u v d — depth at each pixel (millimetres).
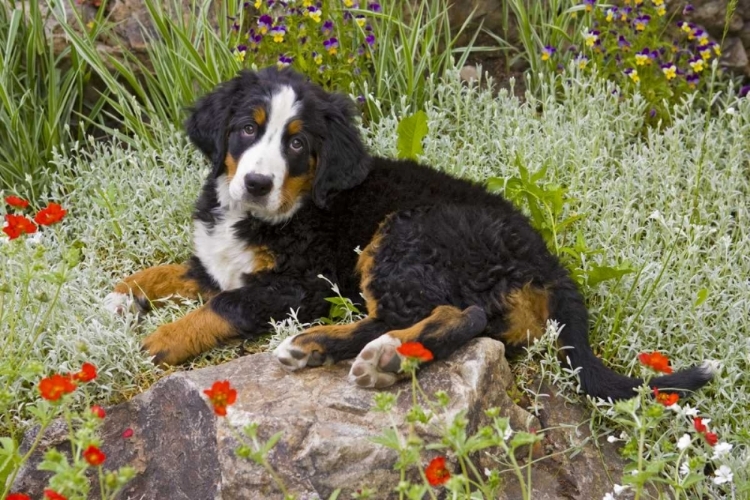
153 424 1855
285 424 1767
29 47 2404
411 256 1933
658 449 1868
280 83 2029
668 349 2029
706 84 2533
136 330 2041
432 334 1841
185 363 1980
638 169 2283
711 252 2152
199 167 2336
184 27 2443
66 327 1971
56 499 1571
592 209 2230
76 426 1870
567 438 1888
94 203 2250
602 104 2412
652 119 2455
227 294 1991
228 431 1767
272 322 1980
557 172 2287
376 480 1753
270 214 2018
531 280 1921
